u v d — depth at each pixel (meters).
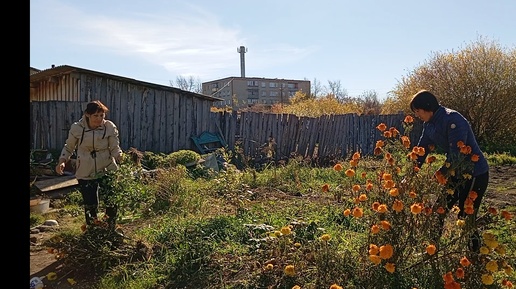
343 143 13.71
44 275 3.91
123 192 4.40
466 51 16.80
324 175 9.10
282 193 7.43
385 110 19.61
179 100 11.62
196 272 3.74
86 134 4.53
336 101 20.86
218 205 6.32
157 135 11.31
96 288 3.58
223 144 12.02
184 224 4.84
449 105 16.98
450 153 3.80
